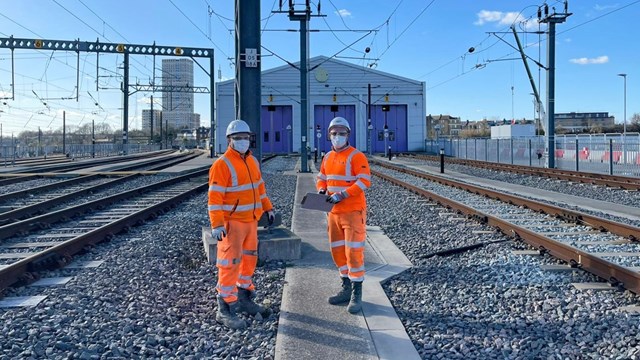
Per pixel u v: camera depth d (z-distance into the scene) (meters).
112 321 5.43
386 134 58.19
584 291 6.36
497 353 4.62
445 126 173.62
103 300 6.15
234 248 5.47
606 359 4.45
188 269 7.79
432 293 6.40
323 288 6.56
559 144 32.59
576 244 9.12
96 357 4.53
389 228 11.00
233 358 4.55
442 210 13.52
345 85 71.62
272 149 71.56
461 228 10.84
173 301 6.21
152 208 12.85
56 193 19.22
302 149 30.45
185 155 66.62
